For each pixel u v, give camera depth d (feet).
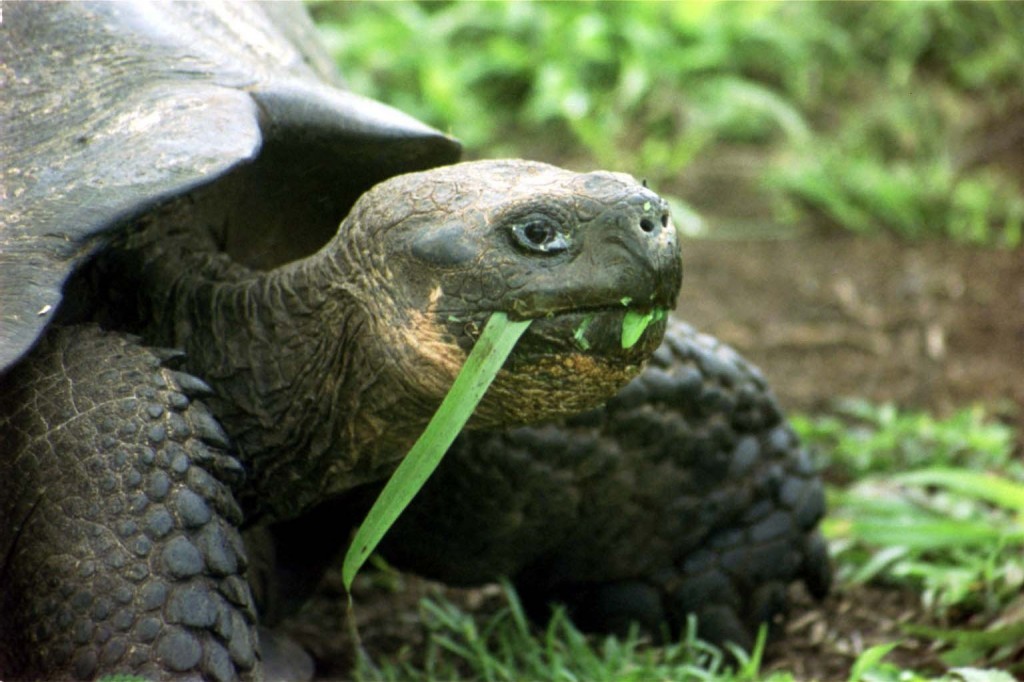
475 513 17.28
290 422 14.83
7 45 15.31
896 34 45.73
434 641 18.39
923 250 36.04
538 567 18.75
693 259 35.29
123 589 12.36
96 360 13.50
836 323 31.91
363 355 13.85
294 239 16.74
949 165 40.52
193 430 13.15
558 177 13.01
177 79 15.30
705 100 42.06
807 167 38.83
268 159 15.60
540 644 18.95
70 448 12.94
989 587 19.48
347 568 13.01
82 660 12.26
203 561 12.59
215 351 15.03
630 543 18.60
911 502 22.66
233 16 17.38
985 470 24.64
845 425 27.43
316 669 18.13
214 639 12.44
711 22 44.04
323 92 15.79
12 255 13.20
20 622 12.71
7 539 12.94
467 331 12.82
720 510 18.83
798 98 43.62
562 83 41.39
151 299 15.24
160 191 13.65
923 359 30.17
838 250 36.09
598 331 12.57
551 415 13.32
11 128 14.61
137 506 12.64
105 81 15.15
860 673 16.30
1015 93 43.93
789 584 19.47
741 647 19.10
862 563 21.48
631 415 17.54
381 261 13.44
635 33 42.78
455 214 12.96
